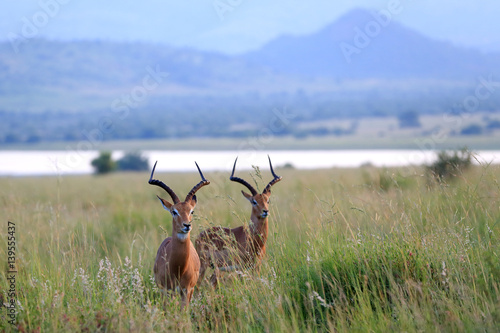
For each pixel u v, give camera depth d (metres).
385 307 27.81
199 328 29.28
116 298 29.80
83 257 38.59
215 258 39.25
